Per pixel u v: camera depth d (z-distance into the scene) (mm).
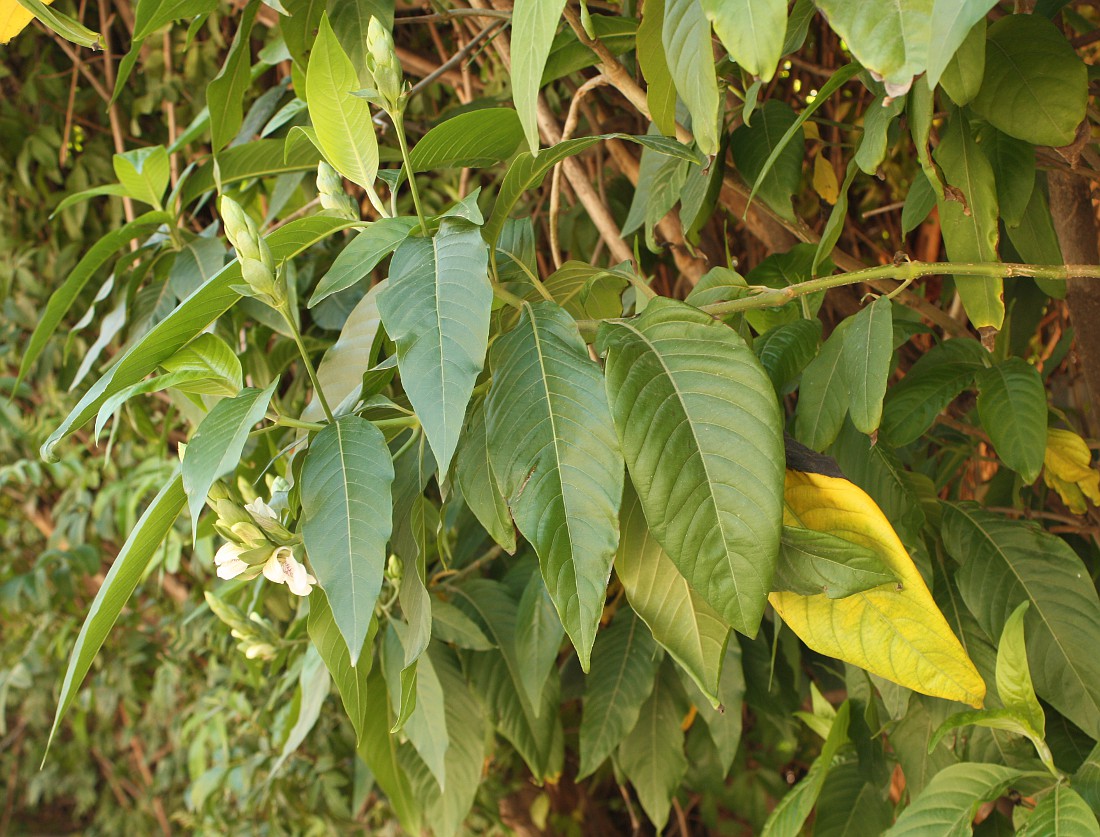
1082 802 728
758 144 946
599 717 1307
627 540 667
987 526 951
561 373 603
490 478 672
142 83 2145
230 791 2139
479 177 1893
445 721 1218
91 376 2230
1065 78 716
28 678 2557
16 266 2229
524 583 1402
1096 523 1056
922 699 998
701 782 1683
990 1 418
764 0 515
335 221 714
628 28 973
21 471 2359
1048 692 875
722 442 568
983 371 877
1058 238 1022
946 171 748
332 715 1967
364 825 2043
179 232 1327
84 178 2211
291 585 629
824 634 719
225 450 578
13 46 2150
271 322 1208
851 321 805
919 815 826
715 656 647
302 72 1032
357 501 580
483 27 1342
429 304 569
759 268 1015
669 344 609
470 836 1921
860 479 936
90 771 2928
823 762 975
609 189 1604
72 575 2459
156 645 2494
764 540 552
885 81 509
